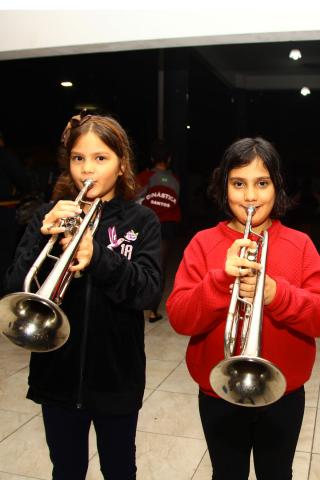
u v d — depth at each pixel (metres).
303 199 11.61
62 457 1.70
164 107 9.51
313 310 1.54
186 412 3.01
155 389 3.33
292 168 13.91
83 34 4.21
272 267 1.64
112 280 1.59
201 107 10.74
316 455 2.54
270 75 12.92
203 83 10.80
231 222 1.75
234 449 1.64
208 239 1.73
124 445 1.73
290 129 13.90
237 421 1.63
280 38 3.98
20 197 5.12
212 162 12.34
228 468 1.65
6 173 4.94
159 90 9.22
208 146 11.68
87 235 1.54
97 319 1.69
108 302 1.69
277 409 1.62
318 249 9.39
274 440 1.63
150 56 9.13
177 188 4.90
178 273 1.74
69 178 1.82
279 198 1.68
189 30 3.97
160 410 3.04
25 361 3.80
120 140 1.74
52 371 1.68
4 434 2.76
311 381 3.42
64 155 1.83
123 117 9.87
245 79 13.07
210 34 3.95
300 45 9.90
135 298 1.65
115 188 1.82
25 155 5.96
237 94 13.10
